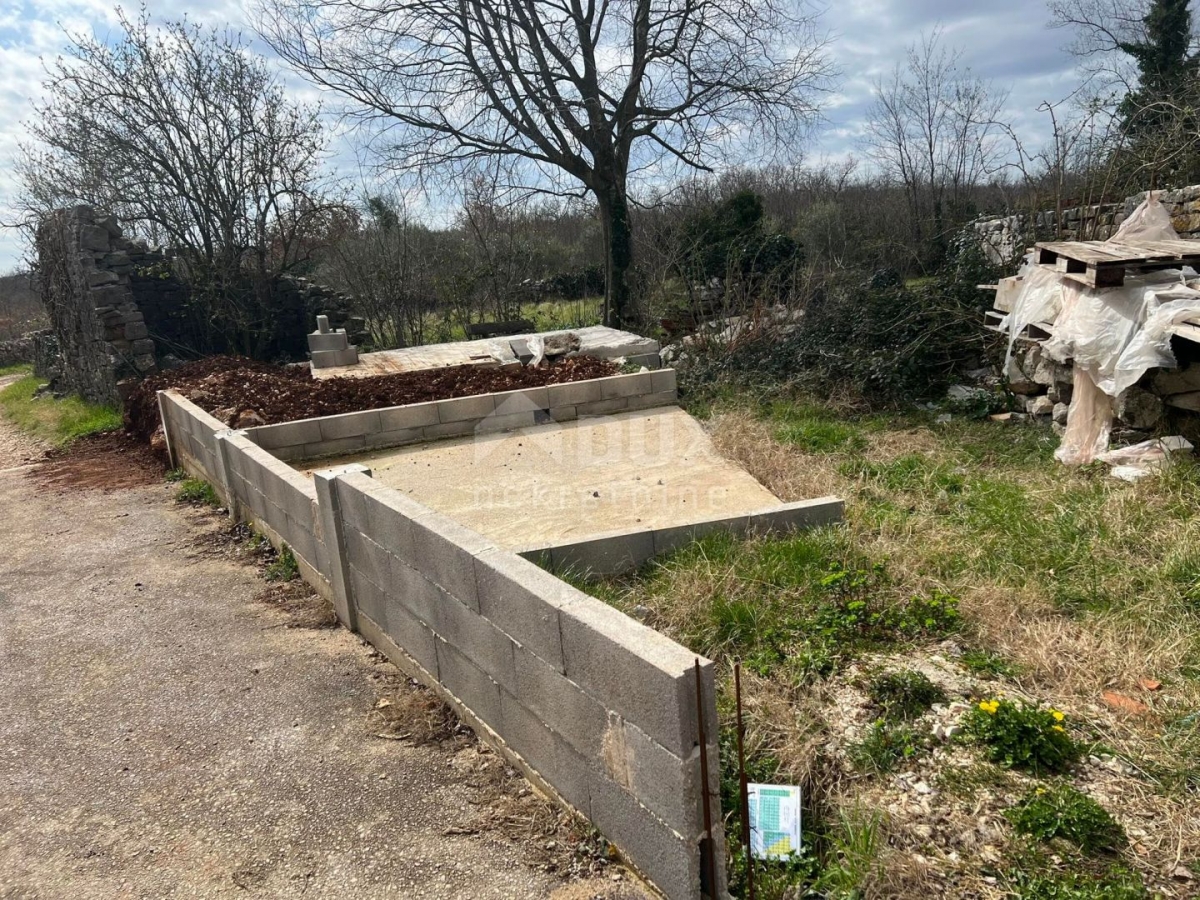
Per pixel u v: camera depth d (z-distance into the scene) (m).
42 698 3.76
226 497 6.45
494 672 2.88
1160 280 5.53
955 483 5.66
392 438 7.68
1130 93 11.30
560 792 2.62
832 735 2.90
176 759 3.18
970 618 3.64
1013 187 17.44
